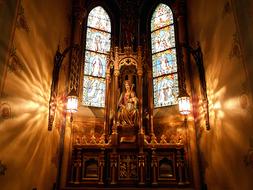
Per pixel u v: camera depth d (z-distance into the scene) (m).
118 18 9.15
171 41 8.38
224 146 4.76
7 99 3.79
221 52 4.94
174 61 8.04
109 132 6.87
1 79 3.61
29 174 4.60
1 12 3.62
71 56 7.45
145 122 7.12
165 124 7.22
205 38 6.05
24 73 4.45
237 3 4.12
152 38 8.87
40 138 5.18
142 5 9.25
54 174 6.02
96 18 8.88
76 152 6.53
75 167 6.39
